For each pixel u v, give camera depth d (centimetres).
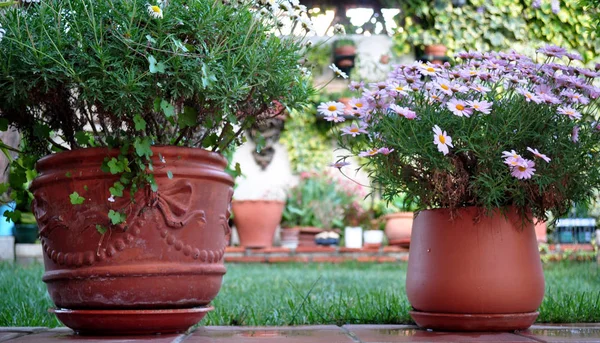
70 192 166
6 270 483
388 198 186
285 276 503
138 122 160
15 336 178
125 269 163
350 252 725
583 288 369
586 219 669
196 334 180
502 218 180
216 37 166
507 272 177
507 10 720
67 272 166
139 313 166
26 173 203
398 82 184
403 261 709
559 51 188
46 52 157
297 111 192
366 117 187
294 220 771
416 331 187
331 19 754
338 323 220
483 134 172
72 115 181
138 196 164
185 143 182
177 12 164
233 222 771
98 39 160
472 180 179
